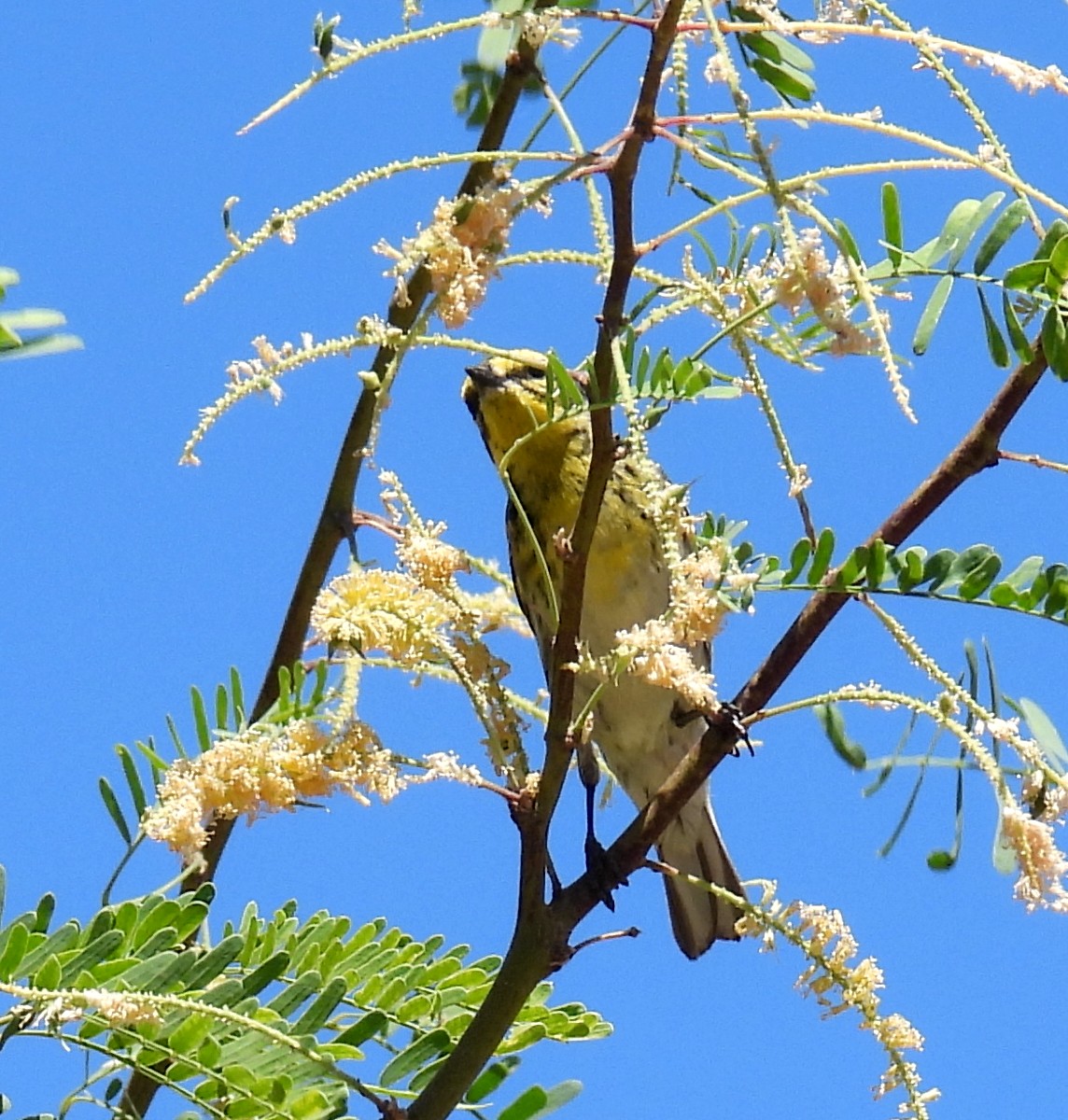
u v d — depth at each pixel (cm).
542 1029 612
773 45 514
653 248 487
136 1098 552
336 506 783
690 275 506
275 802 513
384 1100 527
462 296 479
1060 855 456
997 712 543
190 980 495
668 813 623
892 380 426
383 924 612
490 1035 552
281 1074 500
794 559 535
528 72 520
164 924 502
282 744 525
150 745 533
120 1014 460
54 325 466
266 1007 509
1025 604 532
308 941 594
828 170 470
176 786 509
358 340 489
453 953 620
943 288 503
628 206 484
